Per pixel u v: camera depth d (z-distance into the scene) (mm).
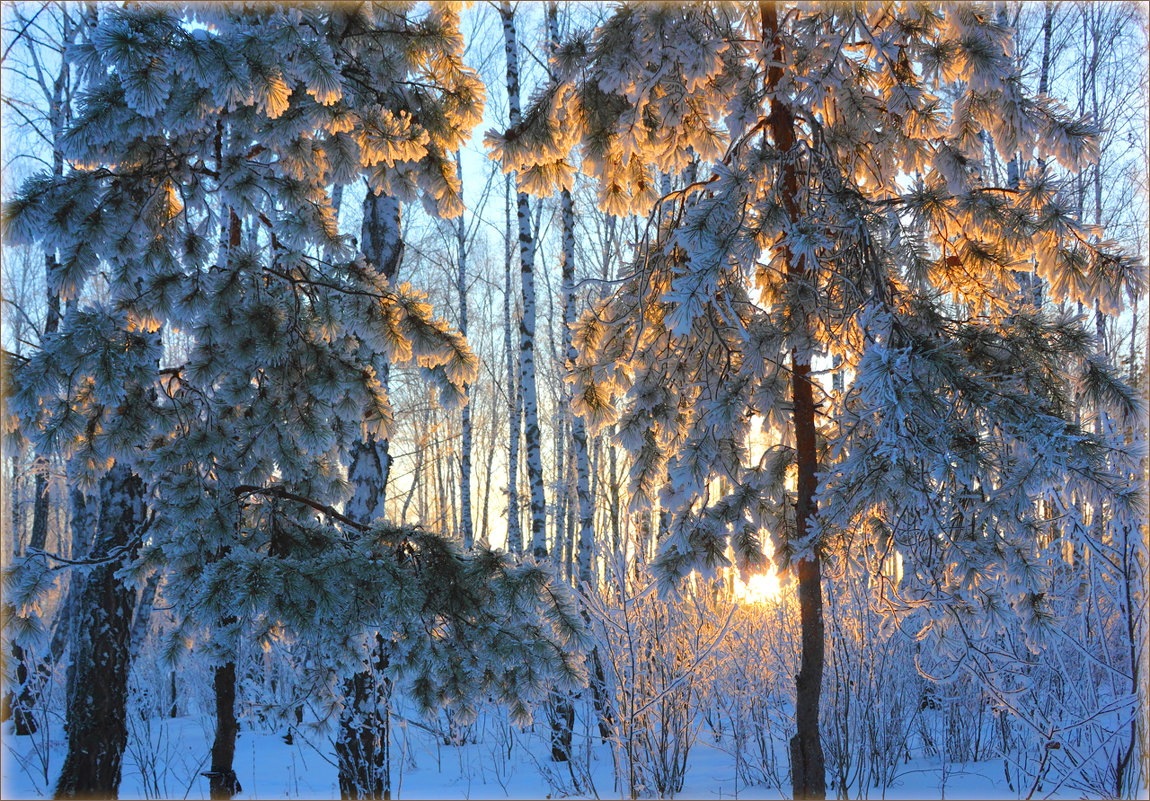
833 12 3807
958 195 4137
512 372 16281
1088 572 5180
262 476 4633
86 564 4035
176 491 4148
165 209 3977
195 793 5824
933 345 3523
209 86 3326
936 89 4055
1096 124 3910
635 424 4695
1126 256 3844
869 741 6148
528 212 9391
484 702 4168
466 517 15320
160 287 3881
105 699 5094
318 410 4551
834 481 3779
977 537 3662
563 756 6855
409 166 4535
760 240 3898
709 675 6176
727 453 4398
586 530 8805
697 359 4652
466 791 6078
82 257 3523
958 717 6504
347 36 4191
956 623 3955
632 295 4648
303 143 4156
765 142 3955
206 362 4176
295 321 4320
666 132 4723
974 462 3324
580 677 4039
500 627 3996
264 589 3609
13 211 3445
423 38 4246
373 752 4910
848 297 3986
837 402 4297
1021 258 4176
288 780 6332
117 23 3182
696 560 4293
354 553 3938
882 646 6137
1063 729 4465
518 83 9117
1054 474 3236
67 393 3545
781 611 6465
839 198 3824
